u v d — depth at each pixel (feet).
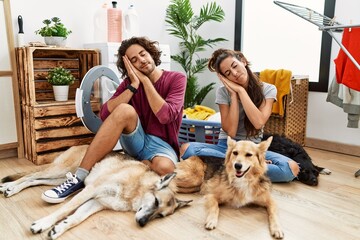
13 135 8.72
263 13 11.71
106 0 10.48
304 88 10.11
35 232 4.62
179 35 12.48
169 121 6.29
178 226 4.99
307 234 4.77
